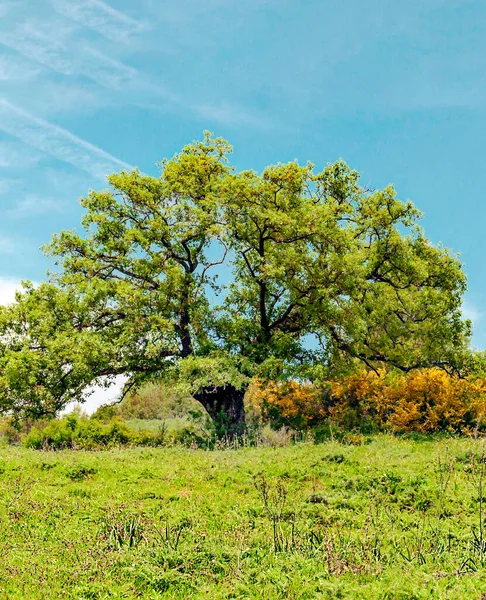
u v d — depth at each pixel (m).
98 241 23.86
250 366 21.12
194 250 24.94
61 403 21.48
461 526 10.24
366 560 8.48
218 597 7.46
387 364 24.45
